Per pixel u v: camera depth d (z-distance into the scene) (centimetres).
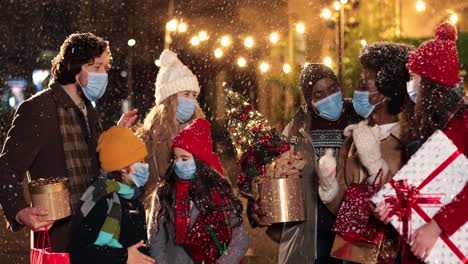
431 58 471
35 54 1942
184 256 518
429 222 459
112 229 466
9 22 1933
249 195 594
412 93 506
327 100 584
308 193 589
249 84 1418
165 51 613
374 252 514
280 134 614
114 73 1747
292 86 1199
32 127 510
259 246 892
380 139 539
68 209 491
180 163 514
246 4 1420
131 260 470
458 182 458
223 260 512
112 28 1814
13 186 502
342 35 973
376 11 1100
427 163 462
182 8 1603
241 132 597
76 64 522
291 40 1234
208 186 517
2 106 1948
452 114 467
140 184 486
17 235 973
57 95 520
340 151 570
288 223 604
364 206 520
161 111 596
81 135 525
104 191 472
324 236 595
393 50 555
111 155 479
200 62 1559
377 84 552
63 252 506
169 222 518
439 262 454
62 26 1916
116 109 1661
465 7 1123
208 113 1525
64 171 516
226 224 516
